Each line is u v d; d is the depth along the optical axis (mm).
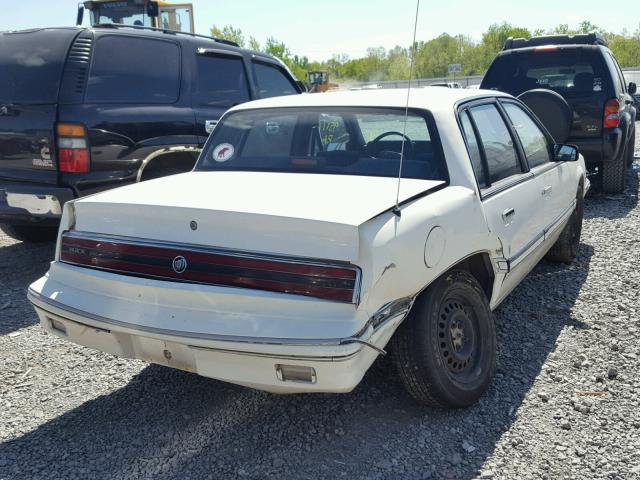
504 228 3789
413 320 3082
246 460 2992
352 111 3982
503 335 4336
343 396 3533
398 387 3607
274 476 2867
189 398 3580
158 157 6148
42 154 5426
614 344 4113
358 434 3178
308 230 2688
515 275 4105
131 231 3051
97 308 2990
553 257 5766
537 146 4965
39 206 5484
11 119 5516
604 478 2816
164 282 2871
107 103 5641
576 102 8242
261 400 3537
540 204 4523
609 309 4750
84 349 4258
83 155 5406
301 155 4012
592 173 8844
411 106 3854
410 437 3141
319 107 4105
